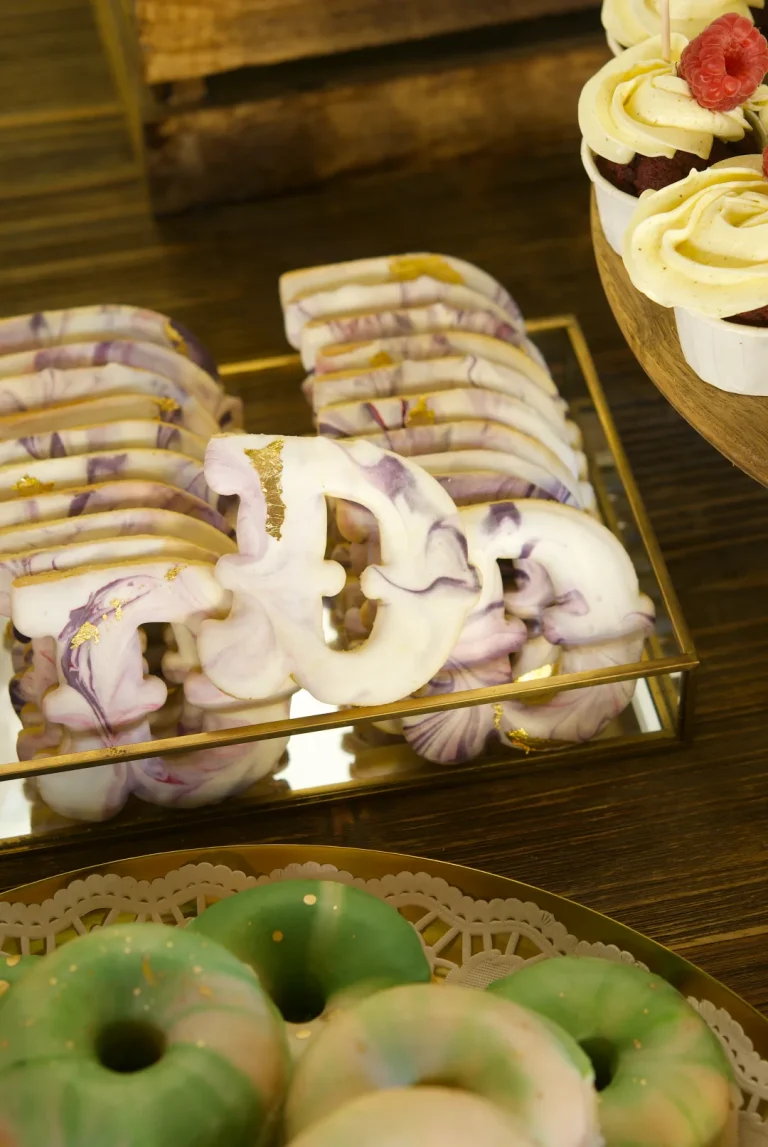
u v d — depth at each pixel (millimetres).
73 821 1009
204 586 965
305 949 849
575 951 886
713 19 1022
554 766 1030
